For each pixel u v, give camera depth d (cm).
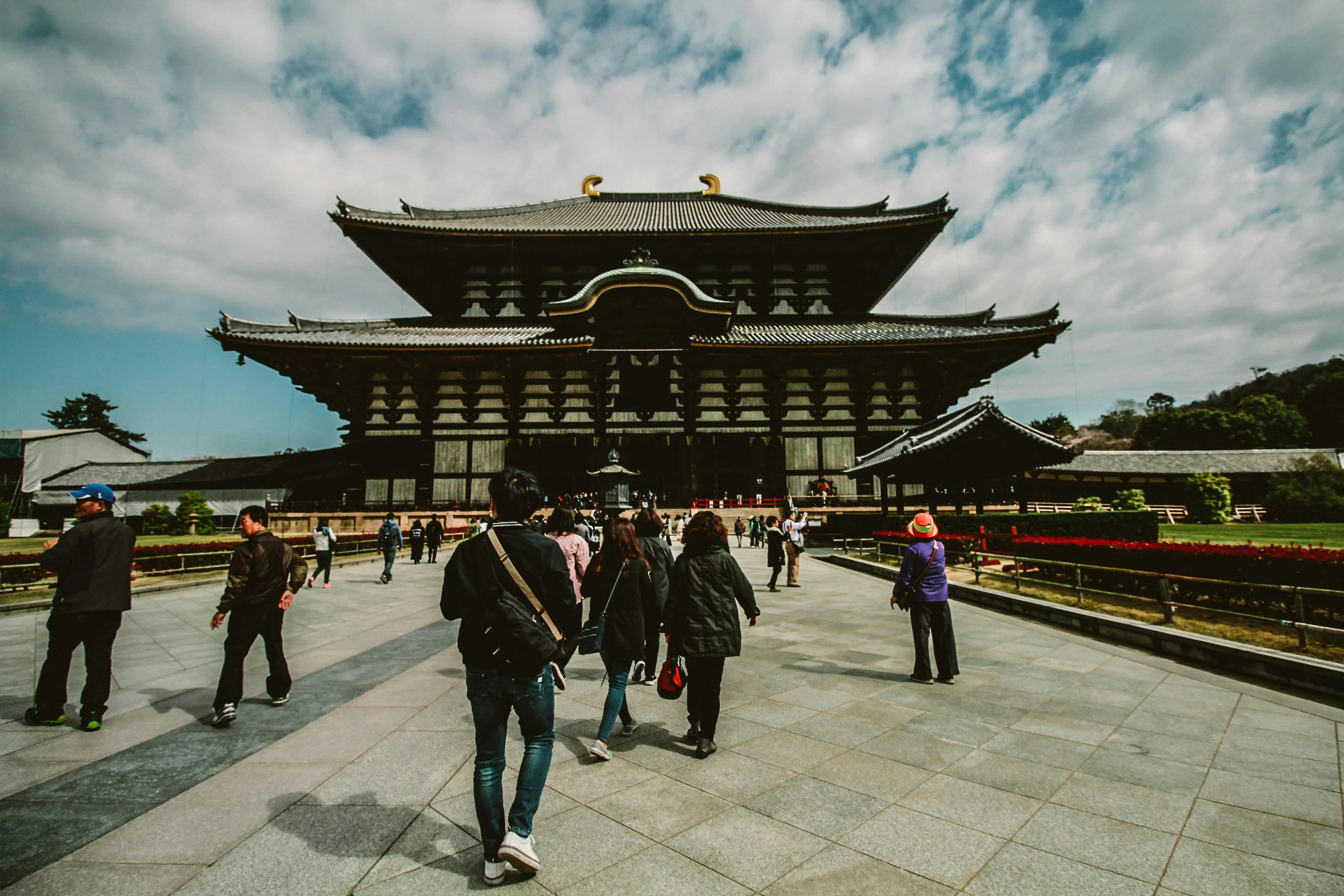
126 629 1124
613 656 558
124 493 4569
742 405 4234
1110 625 968
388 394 4141
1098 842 388
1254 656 742
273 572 630
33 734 579
